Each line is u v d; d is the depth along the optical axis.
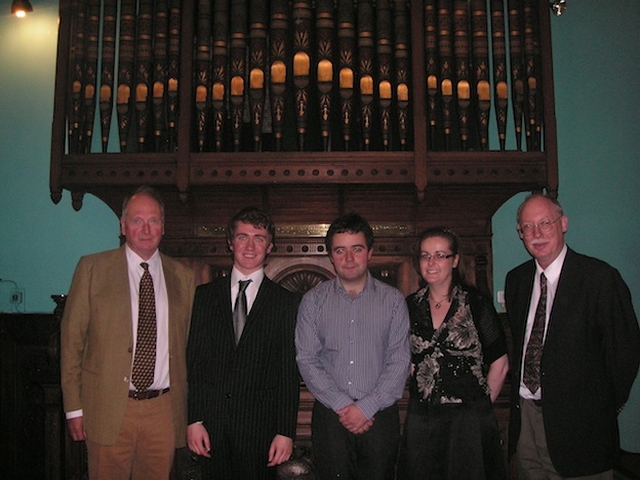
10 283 4.06
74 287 2.18
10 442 3.57
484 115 3.02
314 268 3.33
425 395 2.07
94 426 2.07
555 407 2.02
